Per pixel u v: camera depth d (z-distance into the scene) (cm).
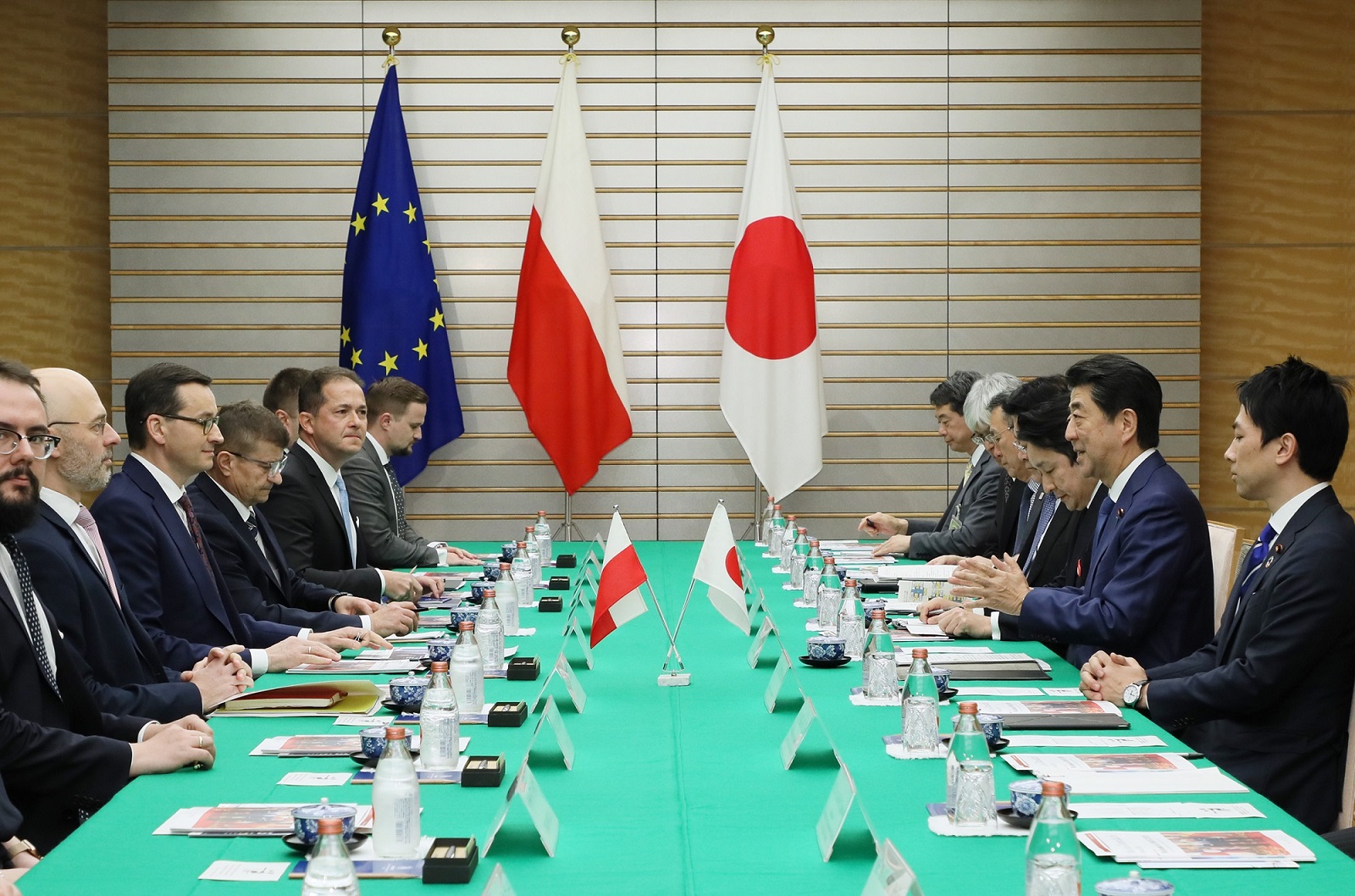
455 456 750
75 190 762
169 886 173
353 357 711
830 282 748
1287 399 287
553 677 274
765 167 708
